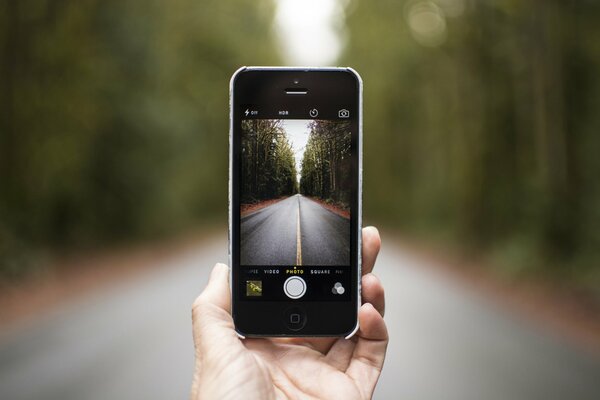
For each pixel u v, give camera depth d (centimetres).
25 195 1580
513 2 1644
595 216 1557
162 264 1870
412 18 2872
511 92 1875
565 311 1191
